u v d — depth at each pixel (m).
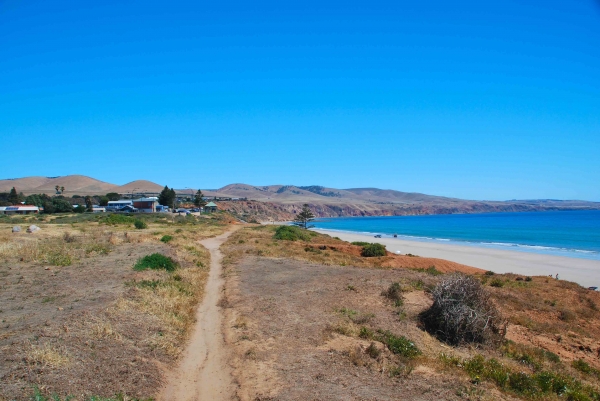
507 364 11.73
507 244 74.94
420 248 68.12
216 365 10.02
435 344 12.88
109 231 44.28
